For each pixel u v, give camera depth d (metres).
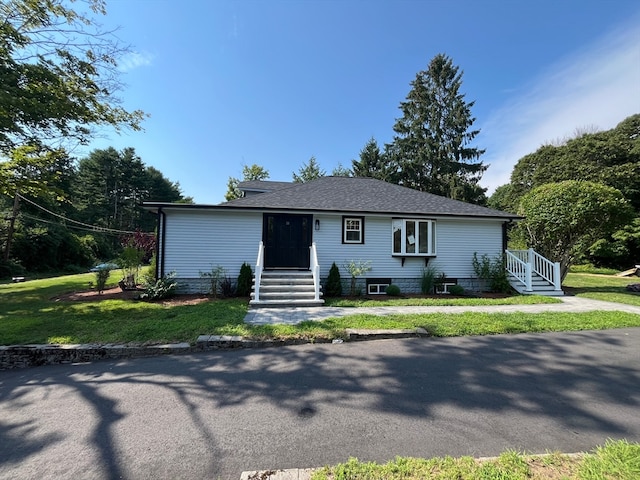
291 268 10.84
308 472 2.10
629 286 11.74
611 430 2.66
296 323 6.24
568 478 1.98
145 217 48.34
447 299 9.43
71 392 3.60
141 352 4.95
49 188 9.16
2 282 17.11
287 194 12.11
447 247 11.68
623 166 22.69
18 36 9.06
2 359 4.79
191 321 6.31
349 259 11.09
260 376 3.96
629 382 3.68
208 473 2.15
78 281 13.81
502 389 3.51
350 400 3.27
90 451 2.45
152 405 3.23
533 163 29.89
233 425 2.80
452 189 26.44
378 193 13.12
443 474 2.04
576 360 4.43
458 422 2.81
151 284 9.27
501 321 6.40
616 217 11.09
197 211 10.36
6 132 9.34
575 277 17.72
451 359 4.50
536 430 2.67
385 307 8.14
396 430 2.68
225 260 10.46
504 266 11.59
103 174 43.28
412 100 29.42
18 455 2.41
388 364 4.32
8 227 21.86
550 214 11.79
